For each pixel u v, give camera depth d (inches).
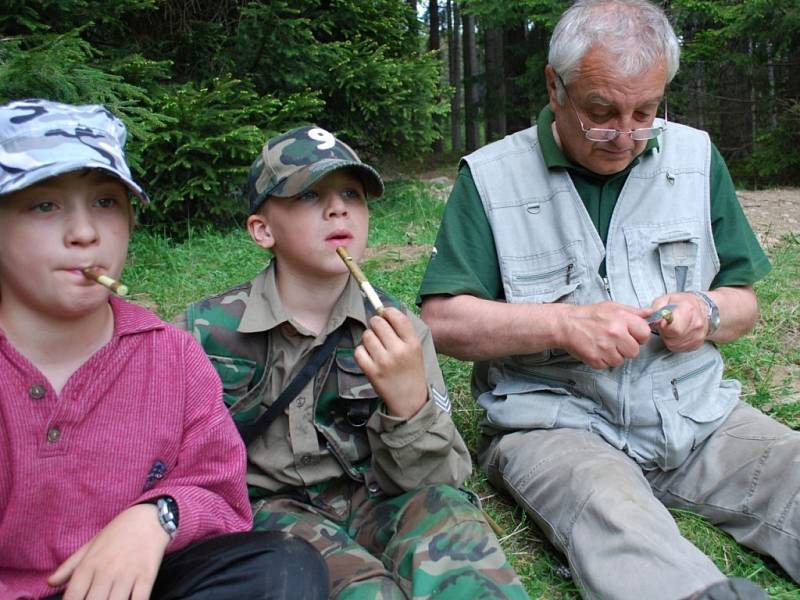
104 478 59.3
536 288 95.7
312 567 57.3
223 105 235.9
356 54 261.7
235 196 249.3
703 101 449.7
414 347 71.5
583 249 94.0
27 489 56.9
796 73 395.5
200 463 63.9
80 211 57.0
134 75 218.5
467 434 114.7
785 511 82.2
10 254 56.6
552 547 89.4
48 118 57.3
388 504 75.4
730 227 98.2
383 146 303.4
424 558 65.8
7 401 56.9
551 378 96.0
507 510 97.9
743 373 133.8
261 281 80.0
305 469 76.8
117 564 54.4
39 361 59.3
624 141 87.8
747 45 408.5
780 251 206.2
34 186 55.5
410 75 279.6
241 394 76.2
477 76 532.4
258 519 73.8
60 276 56.4
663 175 95.5
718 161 99.0
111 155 57.6
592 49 84.6
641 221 94.5
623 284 93.7
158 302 169.9
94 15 217.3
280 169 75.3
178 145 225.0
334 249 75.7
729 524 88.6
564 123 92.0
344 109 278.7
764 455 85.7
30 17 203.0
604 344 84.9
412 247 221.0
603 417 93.4
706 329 89.2
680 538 74.7
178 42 252.4
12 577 58.2
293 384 76.1
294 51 250.1
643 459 91.5
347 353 77.7
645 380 91.0
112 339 60.9
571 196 94.6
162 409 62.0
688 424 90.6
